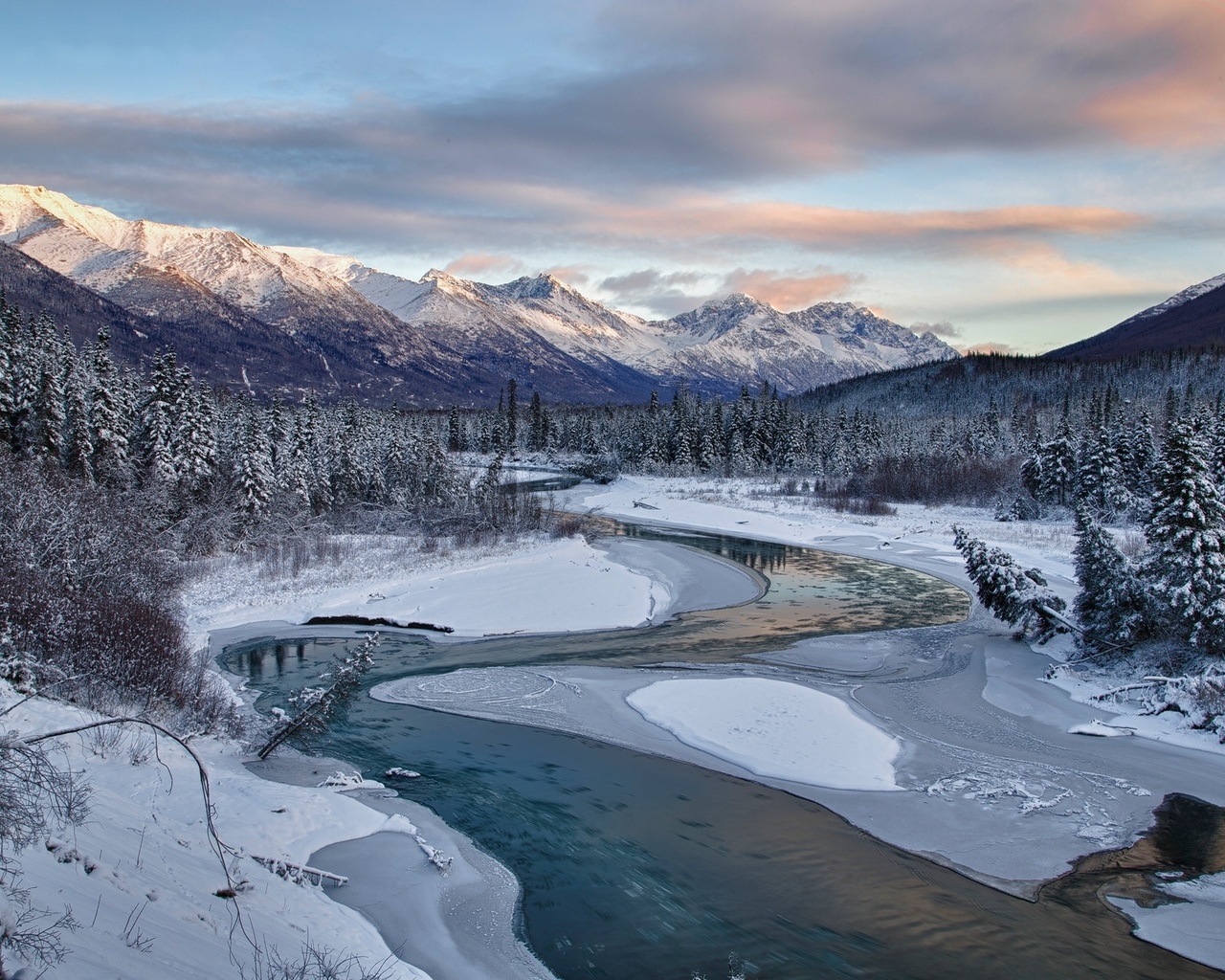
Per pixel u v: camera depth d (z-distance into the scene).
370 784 18.27
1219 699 22.55
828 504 80.88
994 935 13.07
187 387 54.69
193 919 9.27
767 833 16.53
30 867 8.15
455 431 159.38
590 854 15.49
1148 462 70.88
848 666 29.16
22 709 15.02
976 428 119.00
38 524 27.03
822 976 11.88
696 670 28.59
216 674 26.39
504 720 23.34
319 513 63.84
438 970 11.50
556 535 56.66
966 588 44.06
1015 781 19.16
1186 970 12.21
